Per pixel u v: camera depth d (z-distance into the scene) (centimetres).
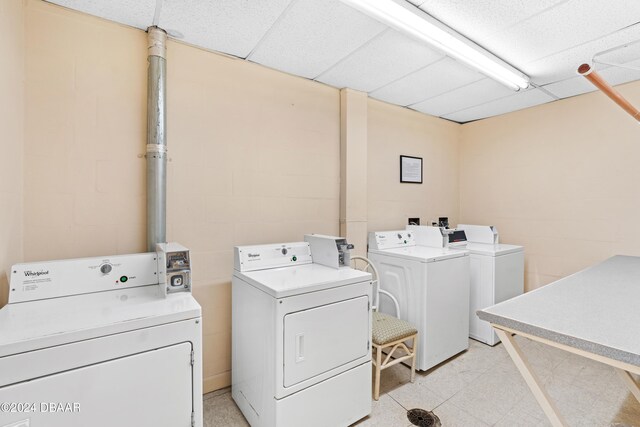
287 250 225
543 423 188
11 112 148
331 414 178
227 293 228
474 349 286
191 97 212
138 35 194
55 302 140
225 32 197
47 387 104
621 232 281
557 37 203
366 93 300
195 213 215
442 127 387
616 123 283
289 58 231
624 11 175
